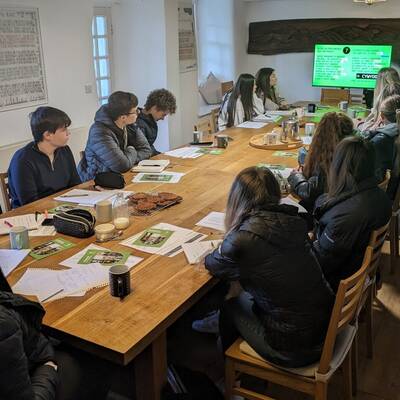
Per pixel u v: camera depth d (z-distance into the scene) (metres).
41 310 1.46
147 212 2.55
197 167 3.42
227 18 7.29
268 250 1.69
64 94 5.09
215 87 7.54
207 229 2.34
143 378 1.80
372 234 2.11
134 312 1.67
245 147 3.99
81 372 1.75
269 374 1.85
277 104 5.90
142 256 2.07
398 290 3.24
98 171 3.40
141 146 3.84
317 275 1.76
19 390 1.25
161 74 5.93
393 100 3.61
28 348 1.42
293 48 7.40
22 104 4.61
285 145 3.89
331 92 6.48
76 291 1.80
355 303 1.83
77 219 2.27
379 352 2.64
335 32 7.04
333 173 2.20
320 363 1.74
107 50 5.97
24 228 2.15
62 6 4.90
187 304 1.75
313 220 2.45
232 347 1.92
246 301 2.01
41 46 4.73
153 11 5.74
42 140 2.88
